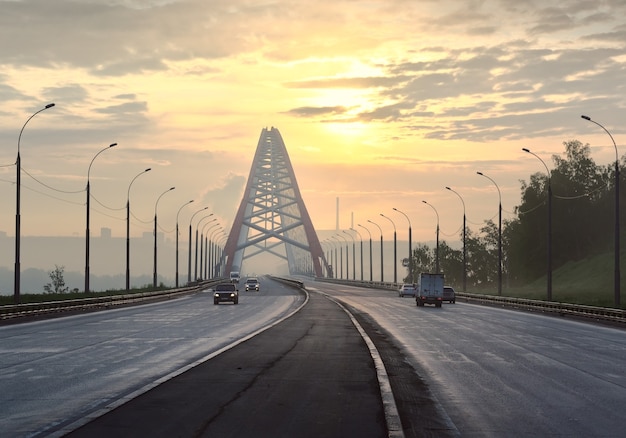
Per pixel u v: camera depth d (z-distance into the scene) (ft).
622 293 285.43
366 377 56.85
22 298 185.88
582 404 47.67
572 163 425.28
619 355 82.74
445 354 81.25
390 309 201.57
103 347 87.10
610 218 415.44
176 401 44.68
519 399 49.52
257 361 67.82
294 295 314.76
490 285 514.27
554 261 418.72
